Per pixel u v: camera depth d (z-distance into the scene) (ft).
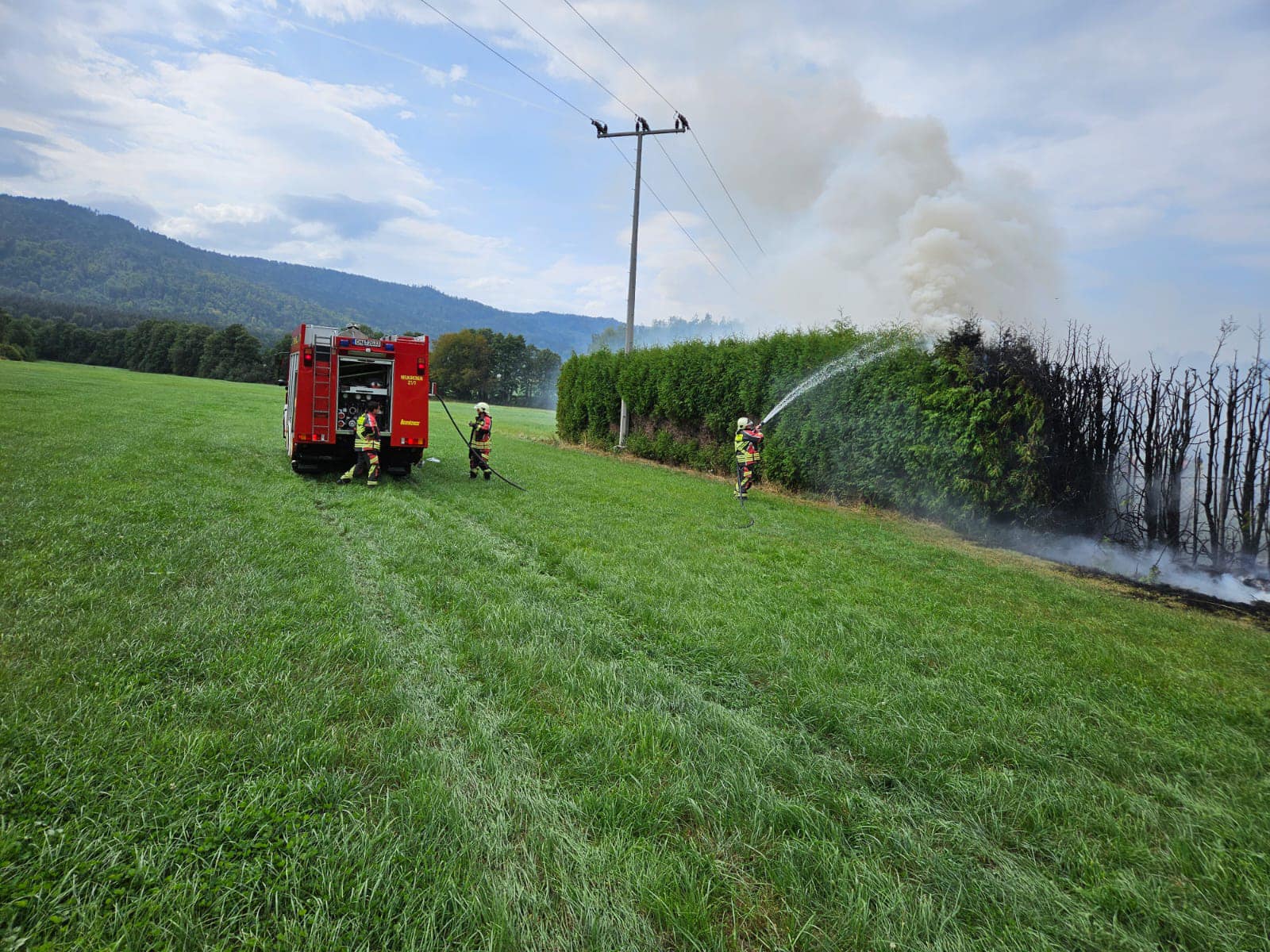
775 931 7.26
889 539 34.32
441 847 7.93
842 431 46.98
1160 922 7.75
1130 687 15.39
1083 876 8.52
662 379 66.08
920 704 13.32
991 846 9.06
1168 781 11.39
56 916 6.20
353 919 6.65
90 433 42.01
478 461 43.68
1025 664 16.26
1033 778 10.82
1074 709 13.96
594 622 16.94
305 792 8.57
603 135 78.69
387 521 27.30
